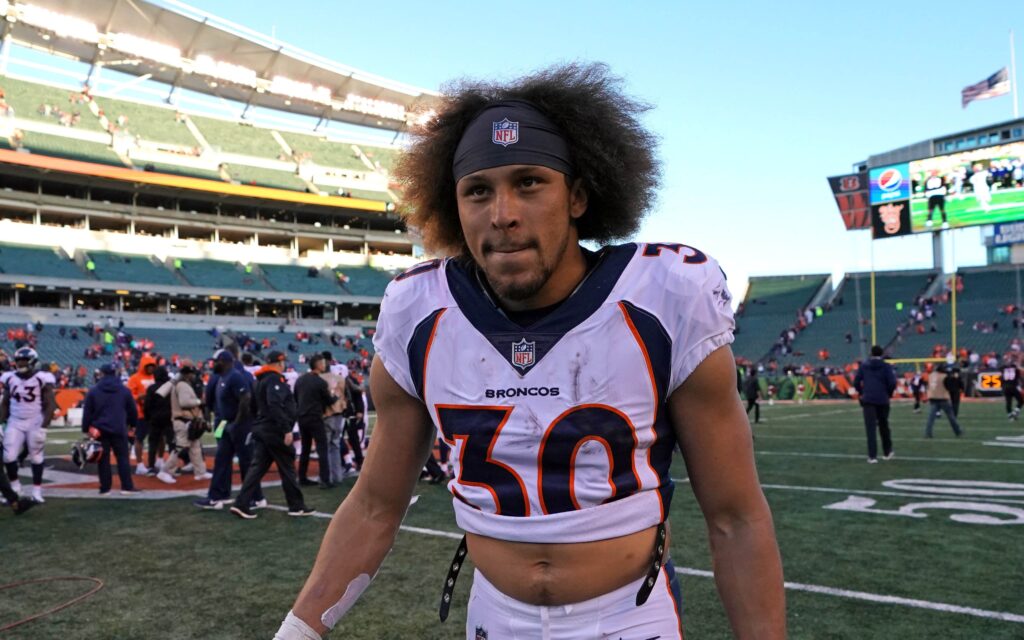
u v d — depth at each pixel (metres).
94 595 4.31
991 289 37.47
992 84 37.16
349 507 1.36
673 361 1.12
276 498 7.70
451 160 1.32
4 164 33.25
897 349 34.59
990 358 29.47
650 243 1.22
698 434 1.15
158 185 37.09
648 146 1.39
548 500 1.10
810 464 9.48
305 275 42.59
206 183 37.97
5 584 4.55
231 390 7.09
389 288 1.30
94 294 35.06
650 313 1.11
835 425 16.06
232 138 44.41
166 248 39.44
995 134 37.56
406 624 3.76
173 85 41.34
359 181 46.06
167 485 8.76
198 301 39.28
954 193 32.28
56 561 5.10
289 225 43.72
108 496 7.88
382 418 1.33
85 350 29.84
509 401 1.12
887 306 39.00
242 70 39.62
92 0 33.59
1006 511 6.24
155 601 4.19
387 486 1.34
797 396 29.20
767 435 13.81
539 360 1.11
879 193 34.25
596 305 1.12
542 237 1.12
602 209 1.34
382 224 47.59
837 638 3.43
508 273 1.12
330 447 8.64
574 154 1.22
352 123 46.19
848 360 35.09
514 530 1.12
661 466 1.17
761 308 43.22
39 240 35.56
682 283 1.13
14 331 29.70
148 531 6.05
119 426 7.99
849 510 6.41
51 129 36.84
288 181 43.03
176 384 9.16
